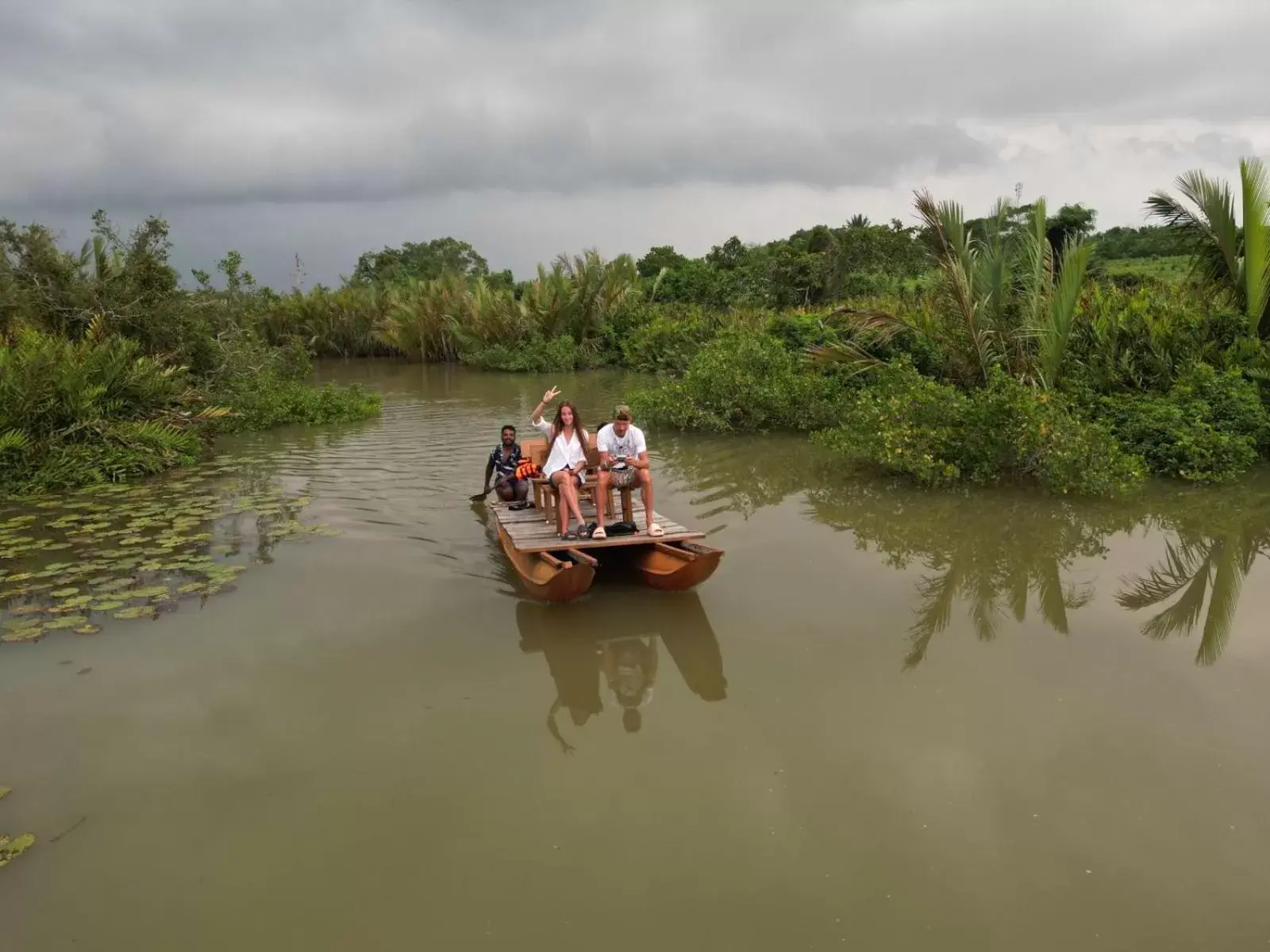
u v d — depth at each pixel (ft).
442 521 29.35
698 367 48.91
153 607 21.42
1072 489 32.22
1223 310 40.96
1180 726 15.15
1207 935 10.39
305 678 17.53
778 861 11.83
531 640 19.34
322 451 44.09
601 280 105.50
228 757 14.65
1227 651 18.37
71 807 13.32
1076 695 16.40
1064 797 13.11
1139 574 23.48
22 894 11.45
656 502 31.99
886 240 117.39
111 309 53.42
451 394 73.41
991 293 40.29
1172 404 36.27
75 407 38.81
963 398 34.37
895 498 32.07
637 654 18.54
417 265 198.18
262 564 24.86
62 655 18.71
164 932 10.75
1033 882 11.31
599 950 10.34
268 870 11.85
